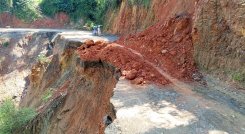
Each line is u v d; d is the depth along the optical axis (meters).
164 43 16.03
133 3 31.11
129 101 11.23
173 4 21.16
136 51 16.47
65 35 31.58
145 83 13.02
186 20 15.80
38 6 52.62
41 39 41.69
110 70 15.09
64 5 51.53
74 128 15.58
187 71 13.98
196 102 11.26
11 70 40.12
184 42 15.27
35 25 50.44
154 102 11.20
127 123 9.68
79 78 17.45
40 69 28.67
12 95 37.34
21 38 42.09
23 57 40.88
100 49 17.89
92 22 45.00
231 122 9.82
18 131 19.94
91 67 16.58
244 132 9.23
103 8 42.41
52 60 26.36
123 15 33.09
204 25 14.04
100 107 14.27
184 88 12.56
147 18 27.39
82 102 16.20
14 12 51.22
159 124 9.62
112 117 10.95
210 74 13.52
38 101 24.48
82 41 23.47
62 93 19.16
